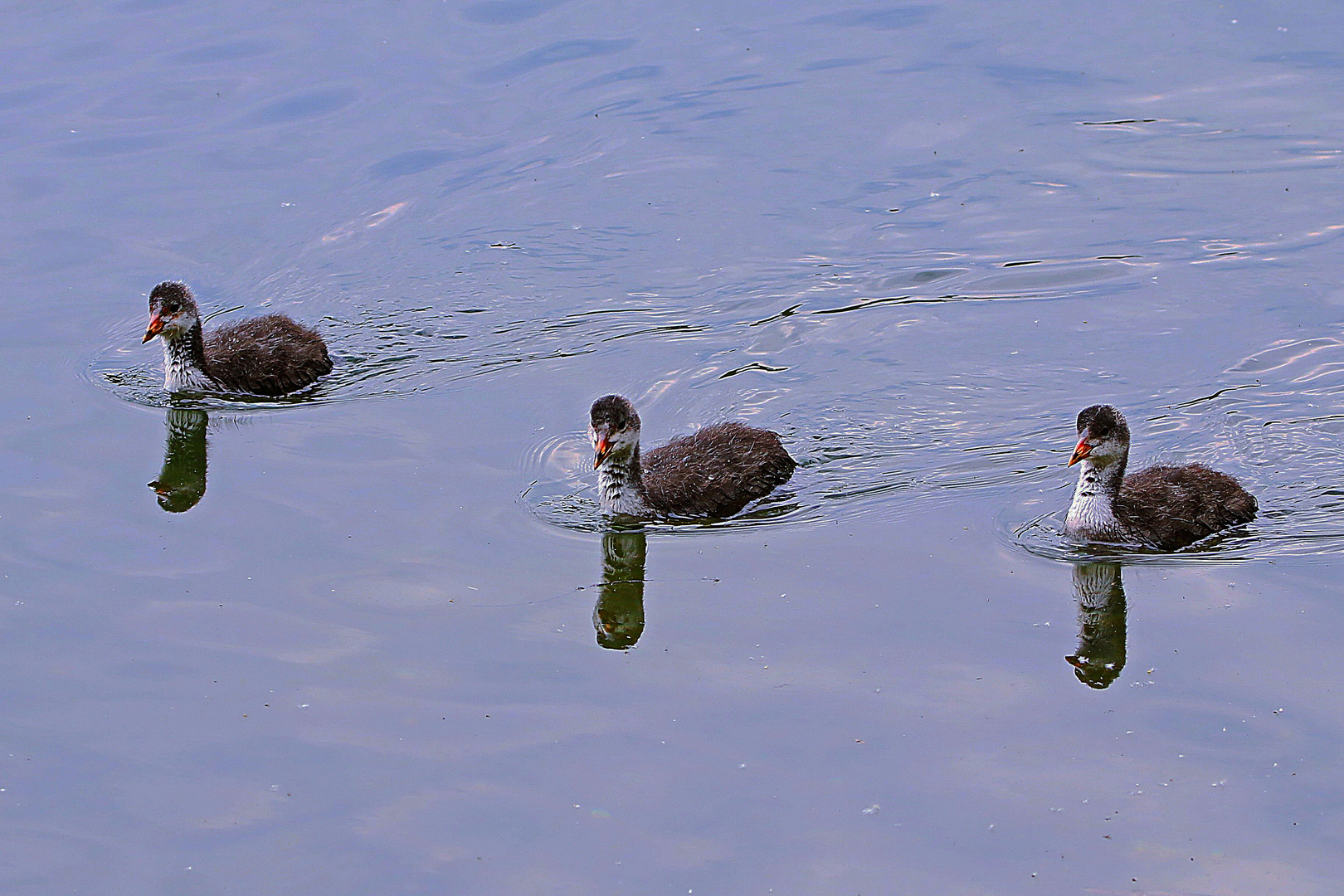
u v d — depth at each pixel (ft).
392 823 37.83
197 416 60.95
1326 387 61.41
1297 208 77.46
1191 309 68.69
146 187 79.87
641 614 47.26
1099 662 44.16
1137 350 65.41
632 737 41.01
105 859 36.78
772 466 56.24
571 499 54.90
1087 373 63.77
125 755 40.50
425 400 62.28
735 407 61.93
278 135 85.76
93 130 85.25
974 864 36.11
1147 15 101.30
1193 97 89.56
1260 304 68.80
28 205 77.82
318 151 84.28
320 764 40.01
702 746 40.57
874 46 97.81
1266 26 98.78
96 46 95.61
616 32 99.76
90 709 42.42
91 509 53.57
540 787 39.01
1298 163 81.82
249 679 43.73
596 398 62.34
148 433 59.57
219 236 75.82
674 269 73.92
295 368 63.36
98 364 65.05
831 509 54.34
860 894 35.27
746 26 101.40
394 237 76.33
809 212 79.15
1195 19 100.32
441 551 50.96
